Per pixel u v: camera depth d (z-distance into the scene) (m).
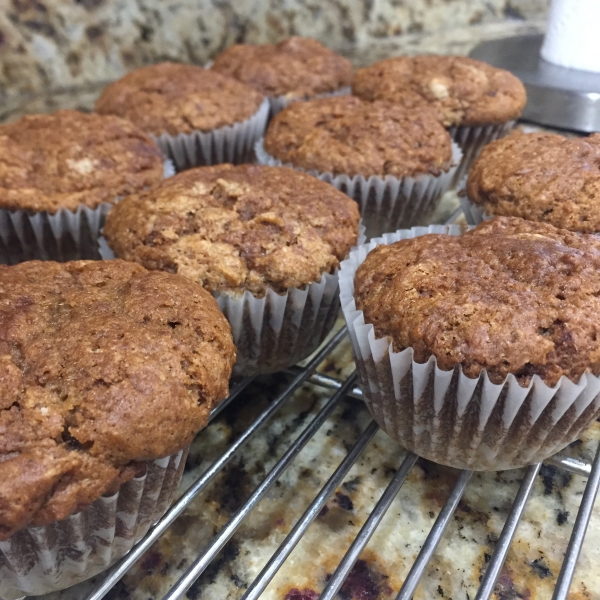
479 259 0.13
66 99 0.28
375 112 0.20
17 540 0.10
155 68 0.25
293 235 0.15
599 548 0.12
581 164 0.16
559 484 0.13
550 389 0.11
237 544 0.12
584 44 0.27
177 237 0.15
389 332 0.13
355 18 0.35
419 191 0.20
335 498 0.13
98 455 0.10
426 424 0.13
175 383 0.11
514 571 0.12
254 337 0.15
